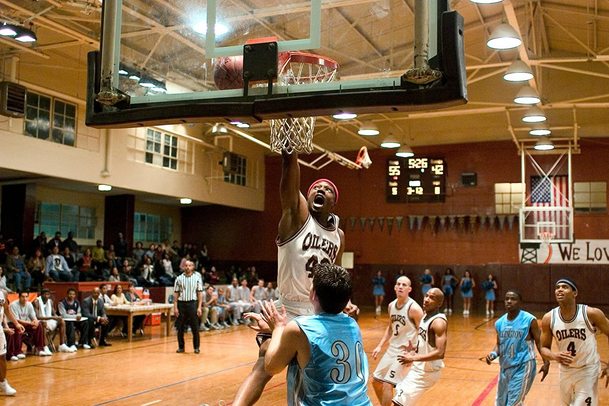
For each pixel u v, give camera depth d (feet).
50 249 58.90
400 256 84.38
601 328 17.93
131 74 11.50
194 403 26.53
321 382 9.64
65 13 45.80
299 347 9.75
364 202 86.43
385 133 85.30
